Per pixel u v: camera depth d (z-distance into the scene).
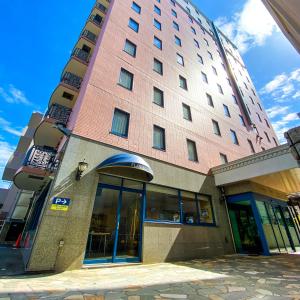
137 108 10.94
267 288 4.35
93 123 8.70
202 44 23.14
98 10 15.92
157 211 9.16
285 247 11.88
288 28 2.24
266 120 28.86
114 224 7.70
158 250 8.27
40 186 13.04
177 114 13.30
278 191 14.38
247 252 11.20
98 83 9.80
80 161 7.66
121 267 6.95
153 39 15.51
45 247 5.94
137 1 16.47
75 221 6.69
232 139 17.66
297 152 2.00
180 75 15.85
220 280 5.09
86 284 4.65
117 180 8.43
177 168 11.02
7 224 18.80
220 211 11.72
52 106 12.34
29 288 4.13
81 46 14.95
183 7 24.47
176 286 4.55
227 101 20.75
